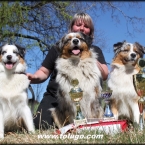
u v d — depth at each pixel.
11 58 2.10
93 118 2.21
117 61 2.40
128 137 1.63
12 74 2.13
